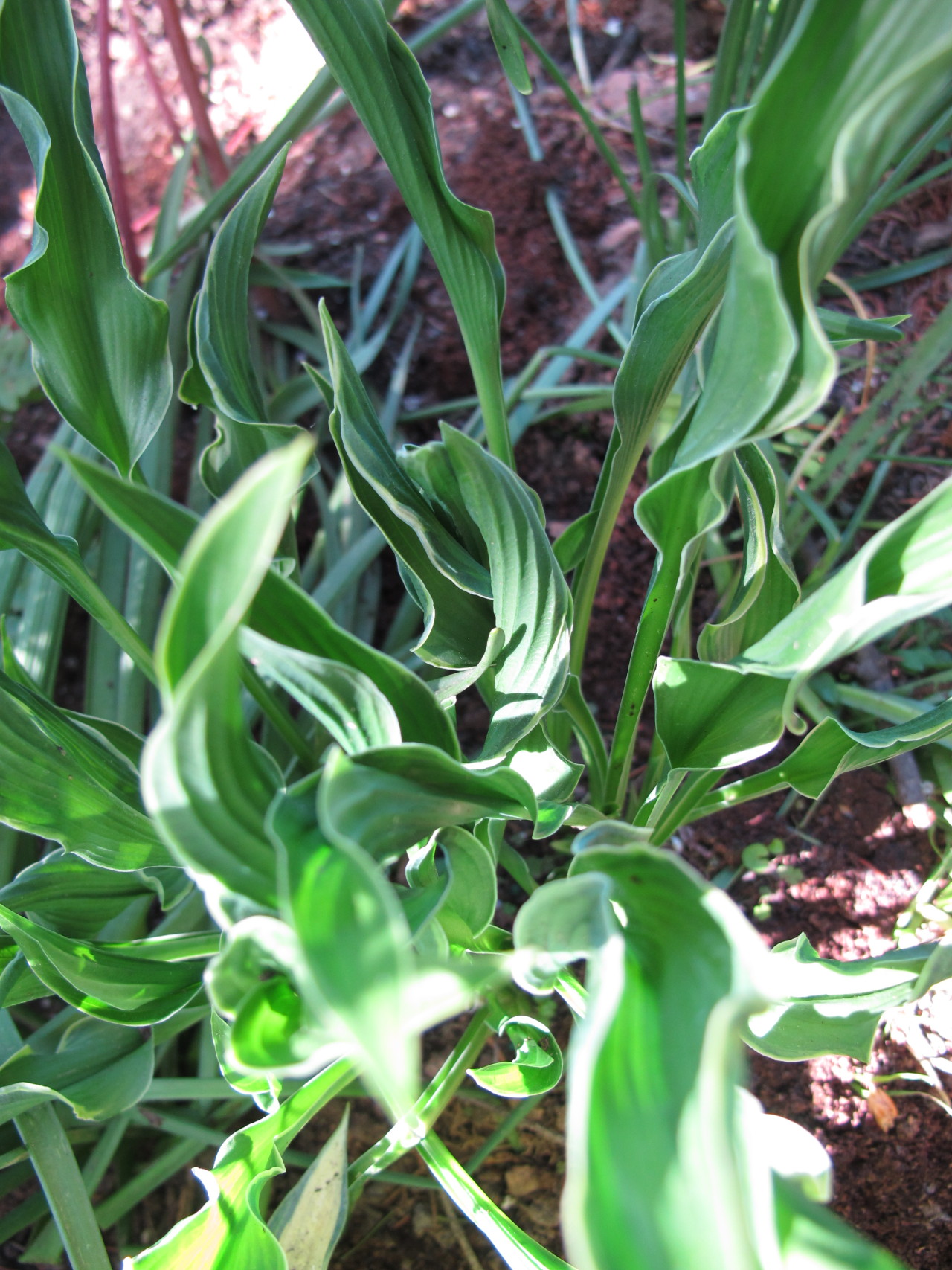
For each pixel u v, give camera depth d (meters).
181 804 0.18
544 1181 0.38
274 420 0.51
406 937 0.20
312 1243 0.29
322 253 0.58
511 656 0.28
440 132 0.60
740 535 0.46
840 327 0.29
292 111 0.43
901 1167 0.36
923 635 0.45
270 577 0.22
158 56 0.65
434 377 0.55
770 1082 0.38
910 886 0.41
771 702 0.26
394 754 0.20
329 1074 0.29
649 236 0.47
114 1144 0.35
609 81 0.60
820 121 0.19
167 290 0.51
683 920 0.18
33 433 0.55
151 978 0.28
